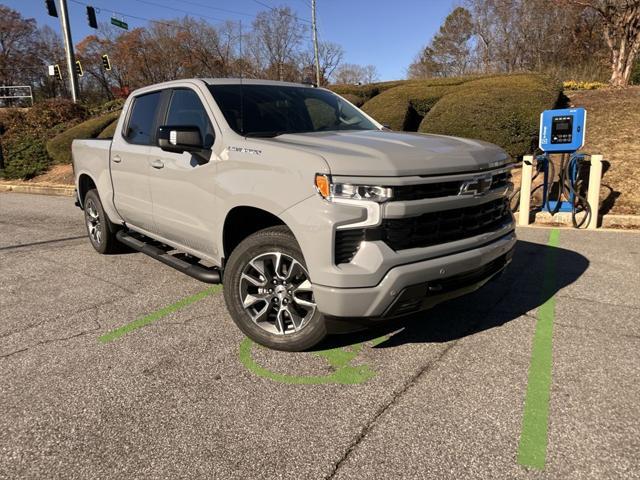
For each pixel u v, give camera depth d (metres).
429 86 13.61
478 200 3.30
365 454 2.50
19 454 2.55
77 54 60.56
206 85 4.14
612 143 9.52
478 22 42.31
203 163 3.83
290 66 54.00
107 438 2.67
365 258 2.91
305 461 2.46
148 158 4.58
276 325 3.55
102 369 3.39
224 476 2.37
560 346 3.59
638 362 3.34
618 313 4.15
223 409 2.91
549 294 4.60
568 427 2.68
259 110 4.04
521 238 6.71
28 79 66.56
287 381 3.20
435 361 3.41
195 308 4.47
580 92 13.22
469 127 9.69
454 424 2.72
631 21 16.19
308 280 3.24
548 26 33.38
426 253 3.04
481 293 4.66
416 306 3.12
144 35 55.00
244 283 3.59
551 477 2.33
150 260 6.10
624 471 2.36
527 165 7.35
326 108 4.56
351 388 3.10
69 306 4.59
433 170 3.04
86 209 6.41
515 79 11.52
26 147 17.34
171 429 2.73
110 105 21.31
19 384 3.22
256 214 3.71
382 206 2.89
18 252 6.67
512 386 3.08
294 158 3.13
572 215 7.31
